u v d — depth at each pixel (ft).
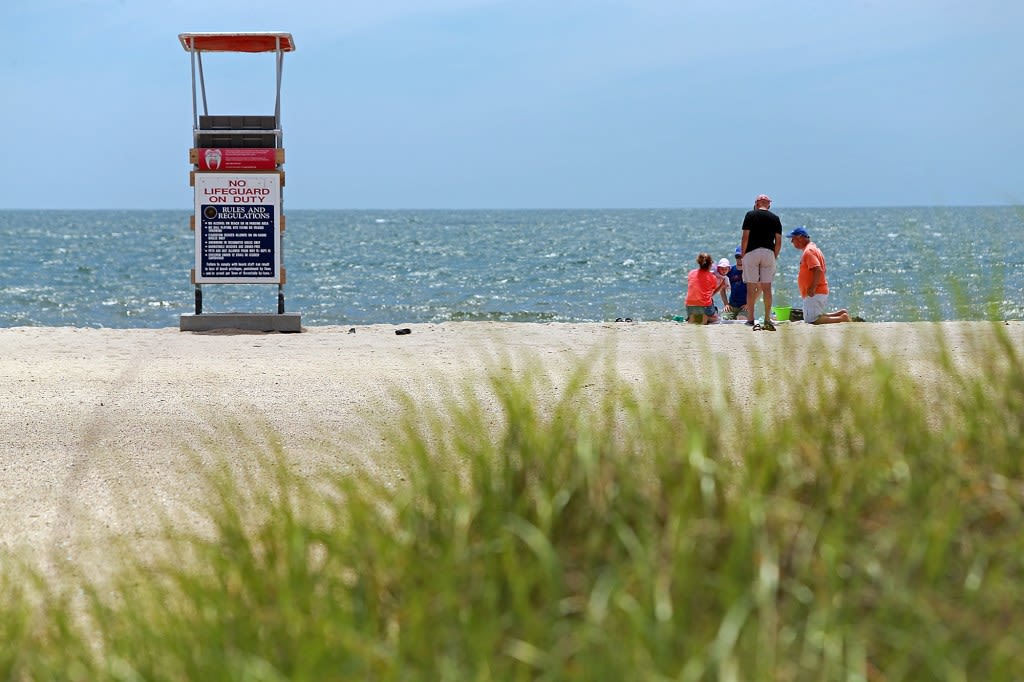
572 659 20.43
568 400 30.37
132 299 250.57
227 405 61.57
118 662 23.43
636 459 26.91
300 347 91.86
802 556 22.02
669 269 409.49
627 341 90.48
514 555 23.20
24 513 40.68
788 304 35.99
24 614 26.61
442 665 19.94
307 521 27.99
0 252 541.34
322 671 20.27
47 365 79.41
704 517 23.56
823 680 18.83
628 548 22.39
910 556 21.49
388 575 24.07
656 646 19.49
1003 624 20.68
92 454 49.78
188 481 44.32
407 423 32.35
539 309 229.45
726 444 29.14
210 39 108.06
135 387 68.18
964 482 24.90
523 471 26.58
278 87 110.63
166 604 26.81
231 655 21.59
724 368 33.55
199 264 110.22
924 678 19.54
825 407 29.53
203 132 110.01
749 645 19.57
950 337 57.72
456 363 78.95
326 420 56.59
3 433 54.29
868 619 20.49
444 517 26.30
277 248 110.42
